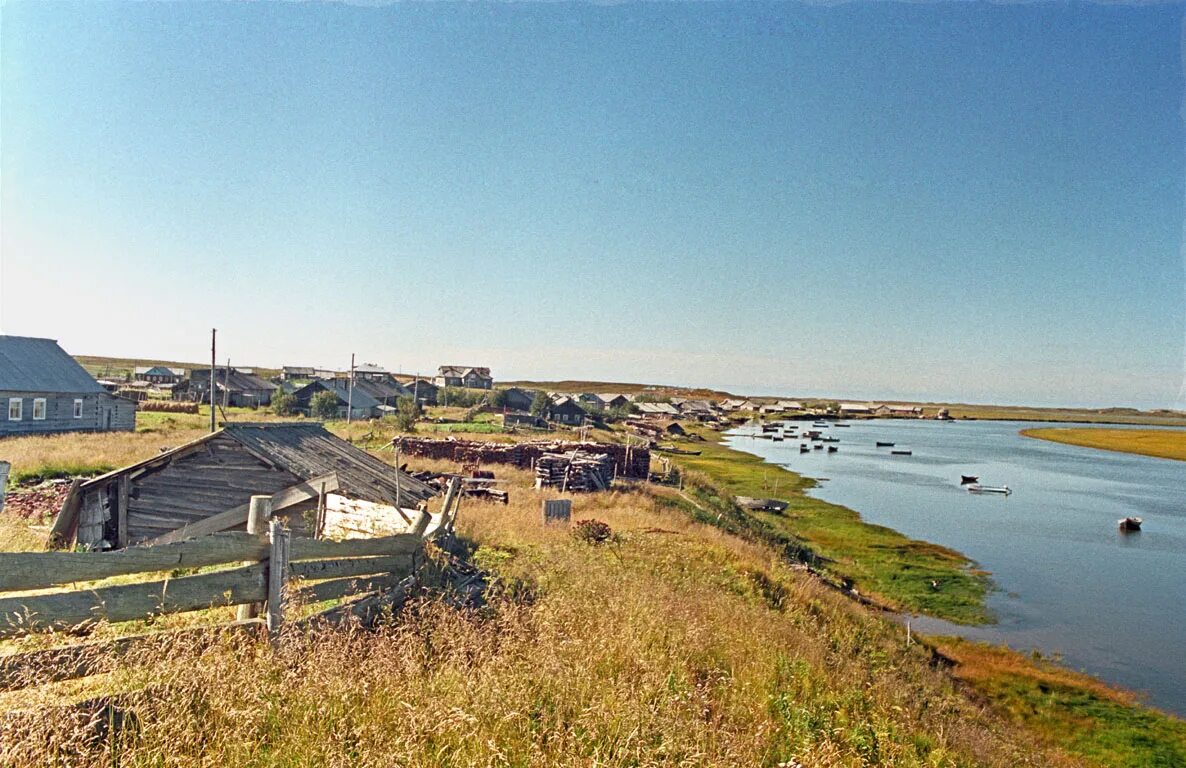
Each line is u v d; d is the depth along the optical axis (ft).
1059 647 74.33
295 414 247.09
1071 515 161.99
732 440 367.25
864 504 167.22
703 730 21.76
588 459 118.21
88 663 17.19
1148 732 55.16
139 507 50.21
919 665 57.06
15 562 16.08
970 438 473.67
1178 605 91.50
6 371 144.25
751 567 64.18
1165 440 458.09
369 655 21.63
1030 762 41.11
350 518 44.93
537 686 21.88
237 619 22.20
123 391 266.98
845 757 24.98
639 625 30.55
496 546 48.83
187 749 15.94
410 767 16.43
